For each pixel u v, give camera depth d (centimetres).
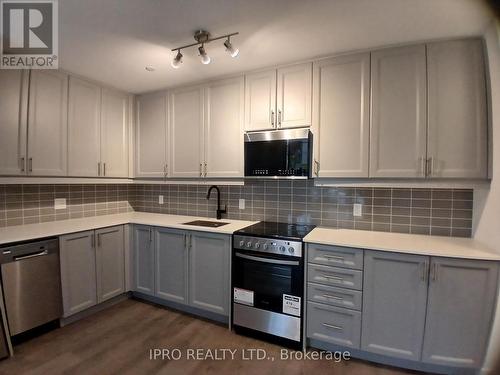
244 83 238
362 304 180
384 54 191
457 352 162
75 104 246
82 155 252
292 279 196
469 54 173
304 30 171
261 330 209
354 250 181
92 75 247
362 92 198
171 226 248
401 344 173
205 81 258
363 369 178
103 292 251
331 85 207
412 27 166
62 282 220
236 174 244
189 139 268
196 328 225
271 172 221
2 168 199
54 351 192
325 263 189
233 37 180
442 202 206
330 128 208
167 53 204
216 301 230
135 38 182
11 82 203
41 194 254
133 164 304
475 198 193
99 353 191
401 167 188
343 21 161
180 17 158
